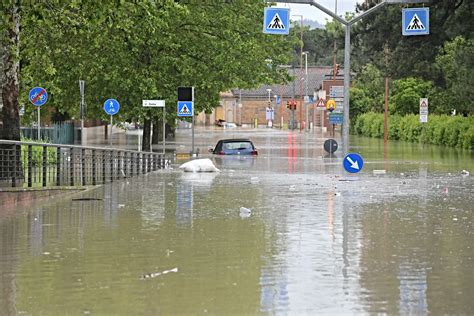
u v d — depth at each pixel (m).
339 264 21.02
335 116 104.56
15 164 39.12
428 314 15.70
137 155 58.78
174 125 99.19
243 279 19.05
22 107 74.31
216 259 21.75
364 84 184.62
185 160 77.44
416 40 98.62
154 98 84.75
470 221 29.92
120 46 82.12
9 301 16.86
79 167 47.09
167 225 28.69
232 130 199.50
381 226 28.41
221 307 16.25
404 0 58.78
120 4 43.62
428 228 27.95
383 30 101.62
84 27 52.12
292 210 33.50
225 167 65.06
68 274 19.73
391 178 52.69
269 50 97.12
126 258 21.94
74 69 83.94
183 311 15.95
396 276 19.42
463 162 73.56
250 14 92.06
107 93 85.81
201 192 42.28
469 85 102.00
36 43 56.12
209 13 88.69
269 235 26.19
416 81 150.00
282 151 94.00
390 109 156.00
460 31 94.00
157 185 47.19
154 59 85.56
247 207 34.69
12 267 20.67
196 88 87.88
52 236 26.09
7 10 44.91
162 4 52.41
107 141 119.06
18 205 35.78
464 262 21.31
